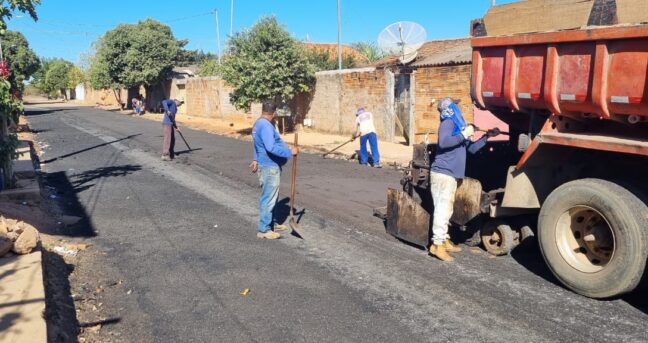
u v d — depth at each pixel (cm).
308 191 989
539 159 539
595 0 477
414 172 692
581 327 434
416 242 639
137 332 445
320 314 471
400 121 1758
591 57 471
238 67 2036
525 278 542
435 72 1529
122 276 568
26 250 549
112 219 803
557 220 504
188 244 677
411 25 1714
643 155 440
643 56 430
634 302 479
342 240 684
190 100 3600
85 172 1248
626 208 446
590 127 520
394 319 459
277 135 684
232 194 975
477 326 442
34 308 426
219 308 487
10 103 858
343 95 1966
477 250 634
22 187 902
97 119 3369
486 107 616
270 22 2028
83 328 450
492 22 578
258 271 577
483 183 682
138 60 3969
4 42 3250
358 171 1217
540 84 524
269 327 449
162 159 1430
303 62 2055
